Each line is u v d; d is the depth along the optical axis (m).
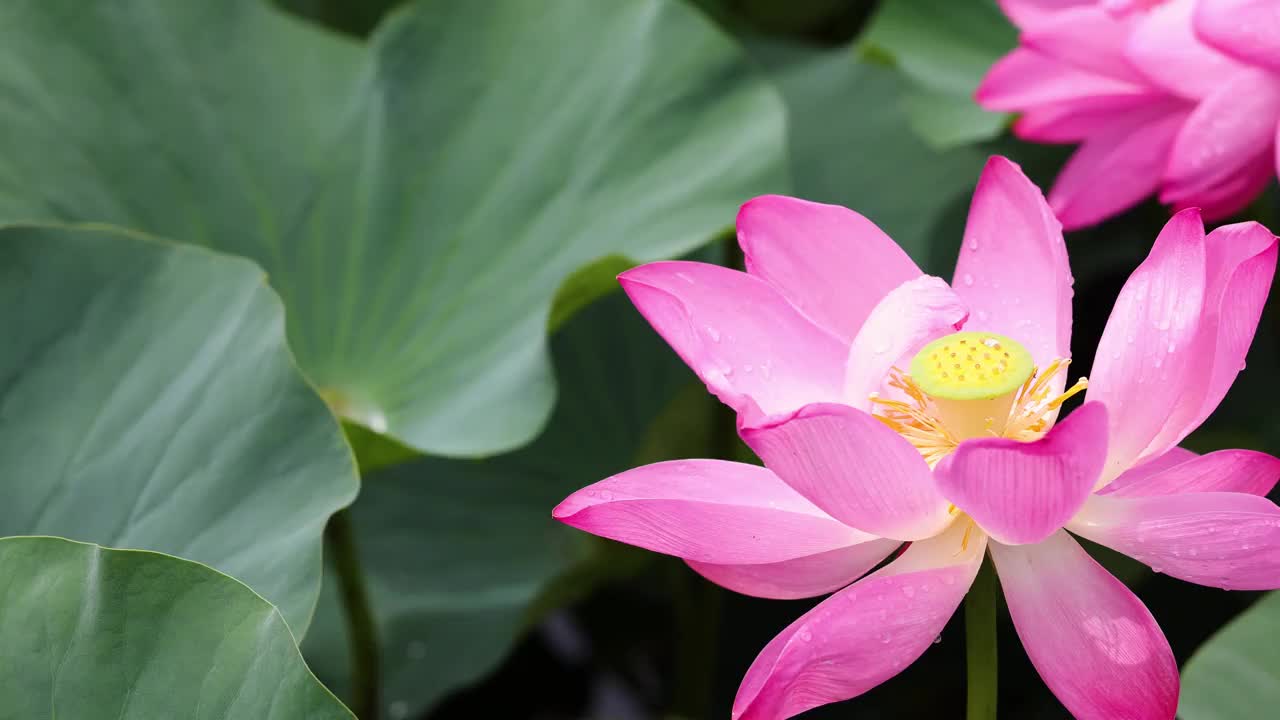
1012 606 1.24
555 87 1.58
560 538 1.70
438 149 1.57
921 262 1.74
